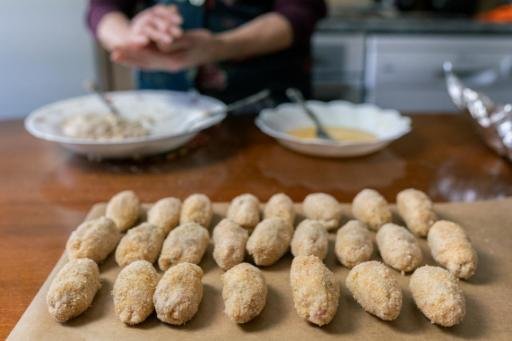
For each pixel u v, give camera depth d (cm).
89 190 68
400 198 60
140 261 48
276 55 112
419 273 47
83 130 79
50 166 76
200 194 62
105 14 106
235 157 79
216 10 109
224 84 112
